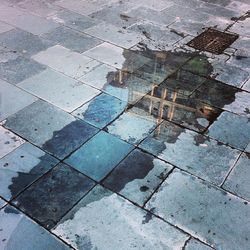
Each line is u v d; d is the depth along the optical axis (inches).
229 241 138.6
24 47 252.4
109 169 165.3
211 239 138.9
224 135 187.3
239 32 285.3
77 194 153.4
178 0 333.1
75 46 256.5
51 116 193.9
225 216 147.6
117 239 137.3
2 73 224.8
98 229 140.3
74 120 191.9
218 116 199.3
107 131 186.1
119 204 150.0
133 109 200.7
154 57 247.9
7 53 244.8
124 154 173.3
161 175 163.6
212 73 234.1
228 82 226.4
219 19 303.7
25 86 214.7
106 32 275.4
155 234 139.6
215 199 154.3
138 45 261.1
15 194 152.3
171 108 202.7
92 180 159.8
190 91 216.5
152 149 176.7
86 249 133.4
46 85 216.5
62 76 224.8
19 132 183.0
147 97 209.9
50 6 311.3
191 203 151.9
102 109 200.1
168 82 223.5
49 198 151.2
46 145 176.4
